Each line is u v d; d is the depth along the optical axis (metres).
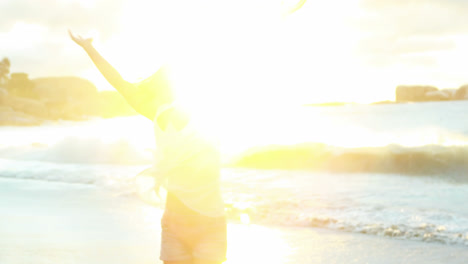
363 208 8.42
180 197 2.77
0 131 46.41
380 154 14.56
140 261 5.10
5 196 9.88
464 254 5.64
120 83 2.77
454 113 35.19
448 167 13.47
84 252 5.44
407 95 79.19
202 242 2.76
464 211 8.03
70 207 8.57
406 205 8.67
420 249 5.90
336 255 5.61
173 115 2.73
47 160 17.39
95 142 19.84
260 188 11.09
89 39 2.77
